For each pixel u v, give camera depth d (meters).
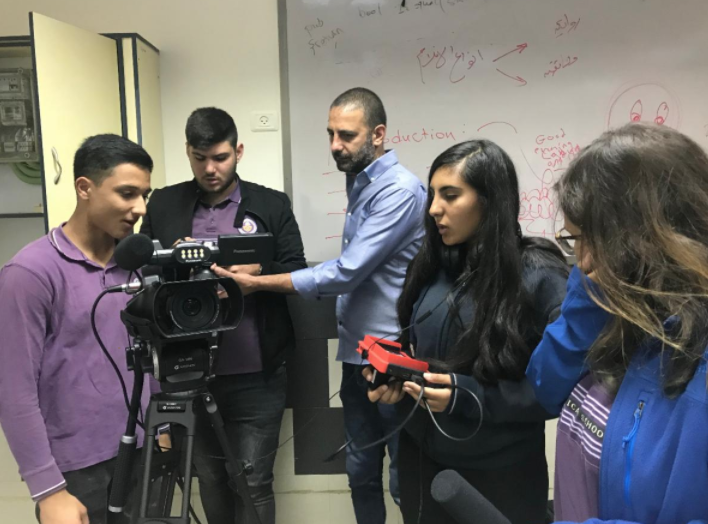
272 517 1.66
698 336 0.53
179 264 0.93
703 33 1.89
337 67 1.93
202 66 1.96
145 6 1.93
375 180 1.52
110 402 1.12
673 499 0.55
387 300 1.53
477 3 1.88
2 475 1.90
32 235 2.02
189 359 0.95
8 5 1.93
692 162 0.56
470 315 1.06
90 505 1.11
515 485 1.08
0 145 1.78
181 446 1.04
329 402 1.93
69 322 1.07
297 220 2.00
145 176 1.09
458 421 1.06
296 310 1.89
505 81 1.93
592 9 1.88
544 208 1.98
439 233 1.16
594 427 0.67
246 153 1.99
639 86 1.92
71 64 1.55
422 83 1.93
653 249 0.55
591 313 0.70
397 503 1.72
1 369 1.00
